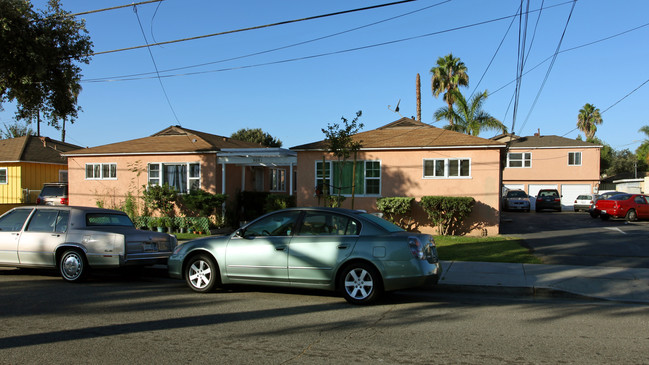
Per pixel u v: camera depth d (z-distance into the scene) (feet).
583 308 24.67
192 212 66.95
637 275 31.96
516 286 28.76
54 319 21.38
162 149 70.44
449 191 59.67
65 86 51.78
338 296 27.40
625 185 134.31
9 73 47.67
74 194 75.05
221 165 68.64
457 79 112.47
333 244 25.18
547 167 121.49
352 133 45.65
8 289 28.89
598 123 177.47
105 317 21.84
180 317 21.98
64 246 31.32
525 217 86.17
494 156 58.39
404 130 68.13
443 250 43.80
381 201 58.85
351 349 17.24
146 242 32.83
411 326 20.65
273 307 24.30
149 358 16.12
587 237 52.65
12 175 95.96
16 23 45.93
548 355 16.65
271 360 15.97
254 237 26.94
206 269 27.89
